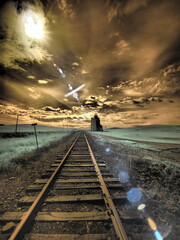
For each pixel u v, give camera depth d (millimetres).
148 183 4043
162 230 2092
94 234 1958
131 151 10000
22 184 3908
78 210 2604
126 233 1984
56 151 9570
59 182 3922
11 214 2438
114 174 4750
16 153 7977
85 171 5012
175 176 4641
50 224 2209
